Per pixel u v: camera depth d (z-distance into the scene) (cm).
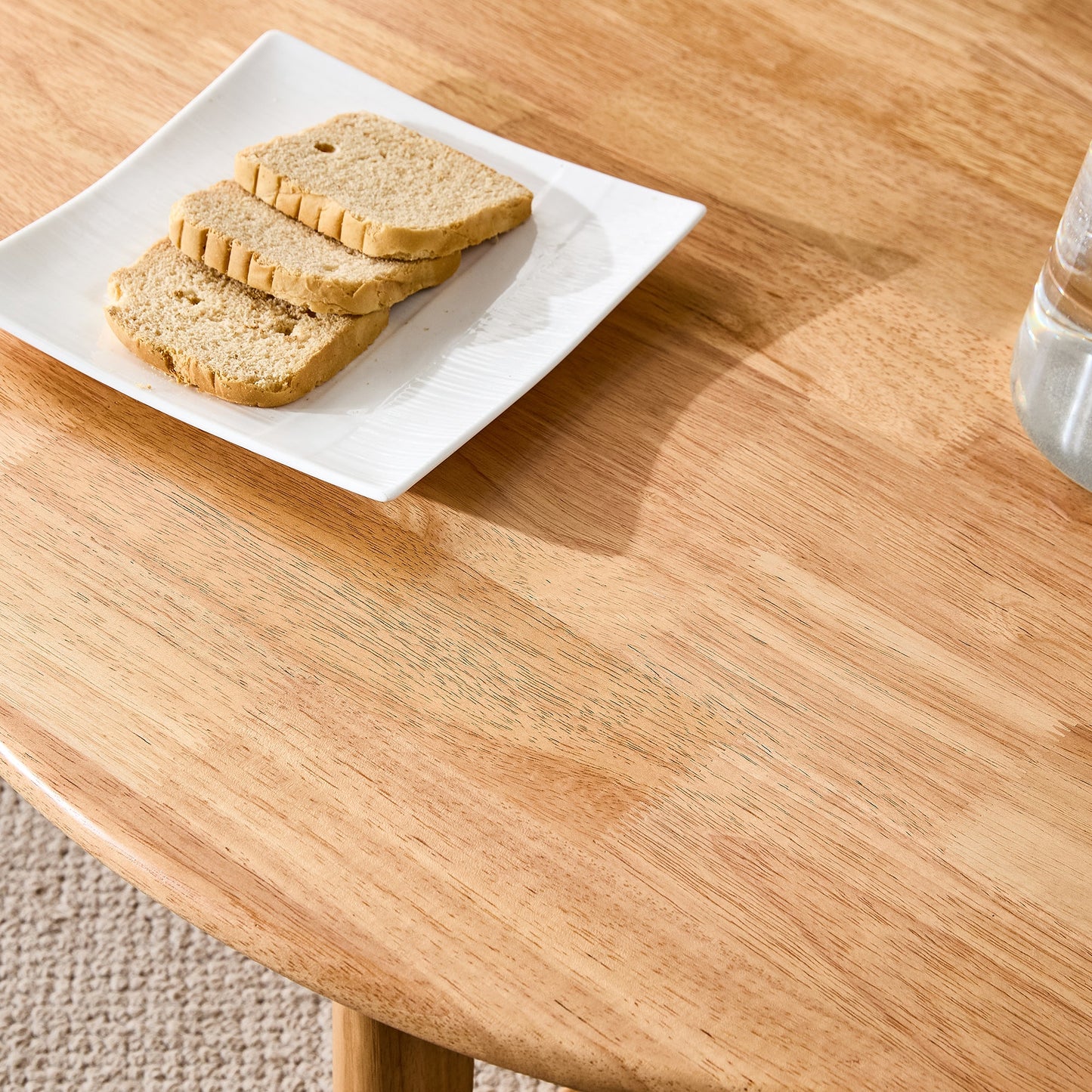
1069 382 125
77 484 124
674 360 131
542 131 141
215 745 117
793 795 118
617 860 116
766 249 136
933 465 128
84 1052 174
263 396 125
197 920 114
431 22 146
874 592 124
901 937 114
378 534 124
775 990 113
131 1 145
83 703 118
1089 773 119
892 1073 112
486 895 114
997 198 139
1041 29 149
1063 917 115
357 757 117
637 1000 113
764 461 127
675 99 143
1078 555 125
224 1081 174
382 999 112
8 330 126
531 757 118
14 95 139
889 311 133
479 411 126
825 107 143
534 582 123
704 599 123
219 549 123
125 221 133
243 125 138
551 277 133
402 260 131
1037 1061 112
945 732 120
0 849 184
